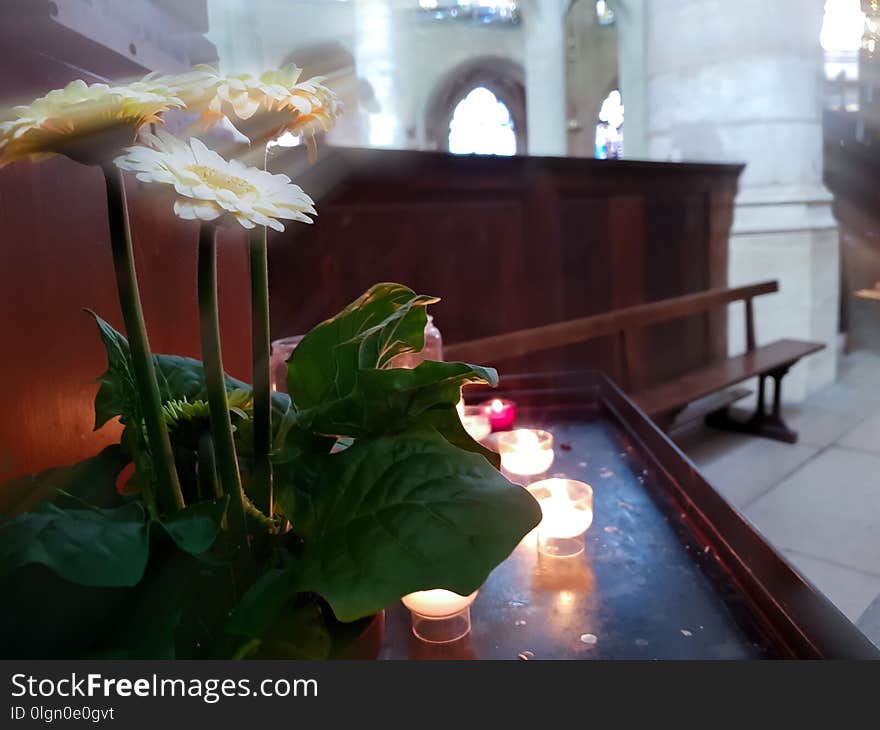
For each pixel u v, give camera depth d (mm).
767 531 2436
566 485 951
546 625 751
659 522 972
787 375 3979
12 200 642
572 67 7078
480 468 428
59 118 369
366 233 2311
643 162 3371
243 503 463
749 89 3932
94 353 772
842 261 4715
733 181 4004
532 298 2965
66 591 371
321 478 445
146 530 374
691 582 818
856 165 4422
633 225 3422
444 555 386
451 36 6852
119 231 416
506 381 1534
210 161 416
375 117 5016
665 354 3727
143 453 487
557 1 5961
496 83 7371
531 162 2830
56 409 700
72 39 682
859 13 3969
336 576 391
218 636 439
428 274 2543
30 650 371
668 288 3695
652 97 4324
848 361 4625
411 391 446
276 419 563
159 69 887
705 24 3998
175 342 966
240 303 1175
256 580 443
